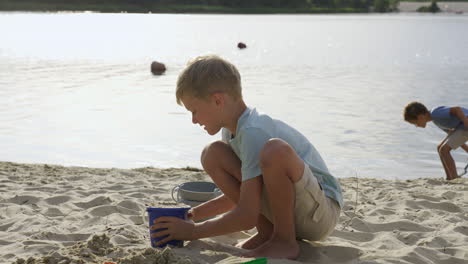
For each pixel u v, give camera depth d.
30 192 4.13
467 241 3.06
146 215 3.51
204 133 7.38
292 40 30.03
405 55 21.23
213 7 91.19
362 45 26.77
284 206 2.44
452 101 10.19
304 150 2.63
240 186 2.63
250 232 3.21
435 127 7.88
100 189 4.32
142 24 47.03
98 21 51.53
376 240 3.10
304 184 2.44
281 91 11.45
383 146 6.82
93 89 11.50
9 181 4.60
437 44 27.53
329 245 2.77
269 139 2.46
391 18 79.94
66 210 3.67
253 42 28.12
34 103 9.52
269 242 2.53
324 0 106.25
